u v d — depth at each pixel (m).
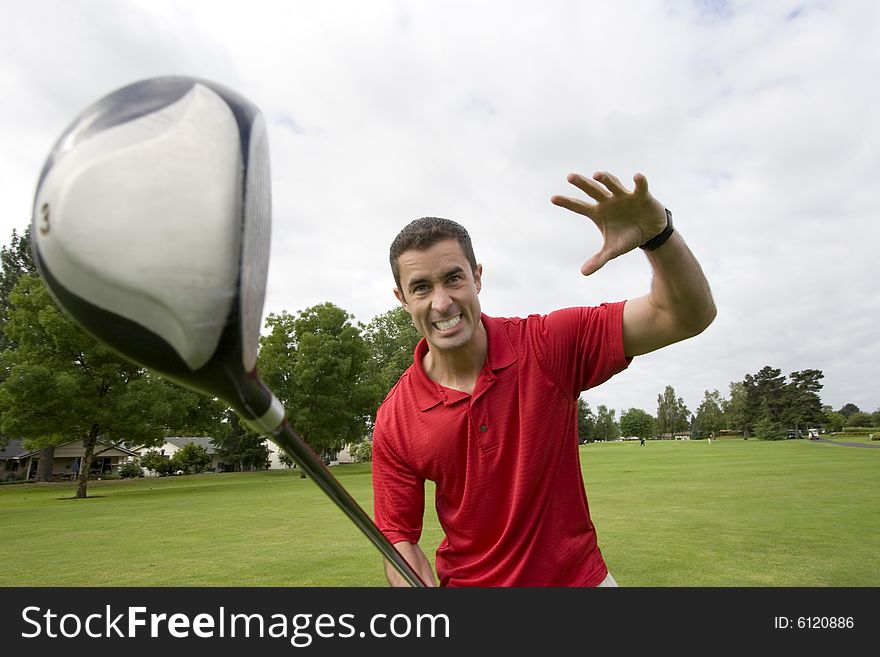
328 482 1.22
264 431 0.94
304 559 7.53
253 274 0.73
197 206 0.67
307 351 39.69
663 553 7.16
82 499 23.28
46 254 0.66
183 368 0.71
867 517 10.25
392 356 57.28
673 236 1.57
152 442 27.97
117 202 0.65
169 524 12.17
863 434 97.69
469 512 2.03
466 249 1.93
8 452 51.34
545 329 2.03
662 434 141.00
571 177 1.44
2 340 47.97
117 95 0.71
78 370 26.84
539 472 1.96
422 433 2.04
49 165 0.68
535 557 1.98
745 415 112.88
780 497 13.55
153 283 0.65
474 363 2.01
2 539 10.41
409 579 1.50
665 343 1.91
